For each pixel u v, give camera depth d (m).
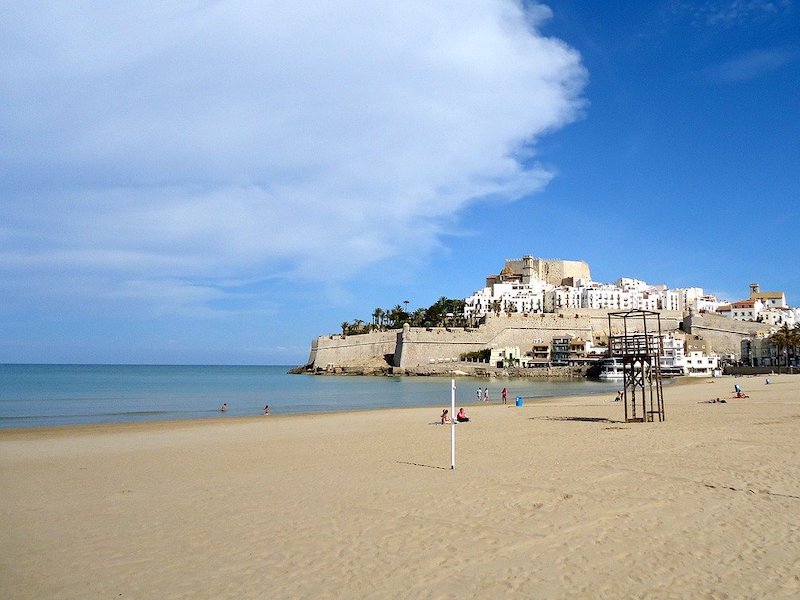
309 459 23.69
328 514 14.09
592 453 22.09
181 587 9.84
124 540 12.62
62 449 29.14
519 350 177.88
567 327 188.38
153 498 16.81
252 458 24.66
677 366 152.75
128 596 9.54
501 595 8.97
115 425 43.19
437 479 17.89
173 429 39.84
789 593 8.72
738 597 8.64
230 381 149.00
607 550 10.80
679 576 9.49
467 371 165.50
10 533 13.34
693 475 17.05
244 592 9.51
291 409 63.69
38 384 127.44
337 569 10.35
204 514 14.66
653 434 28.08
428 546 11.38
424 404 71.62
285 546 11.77
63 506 16.00
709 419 35.91
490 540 11.59
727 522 12.31
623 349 38.47
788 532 11.52
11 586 10.11
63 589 9.91
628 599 8.69
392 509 14.29
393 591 9.27
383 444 28.22
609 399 68.56
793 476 16.48
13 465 23.84
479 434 31.30
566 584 9.30
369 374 179.12
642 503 14.02
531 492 15.48
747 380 111.94
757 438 24.94
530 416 45.44
